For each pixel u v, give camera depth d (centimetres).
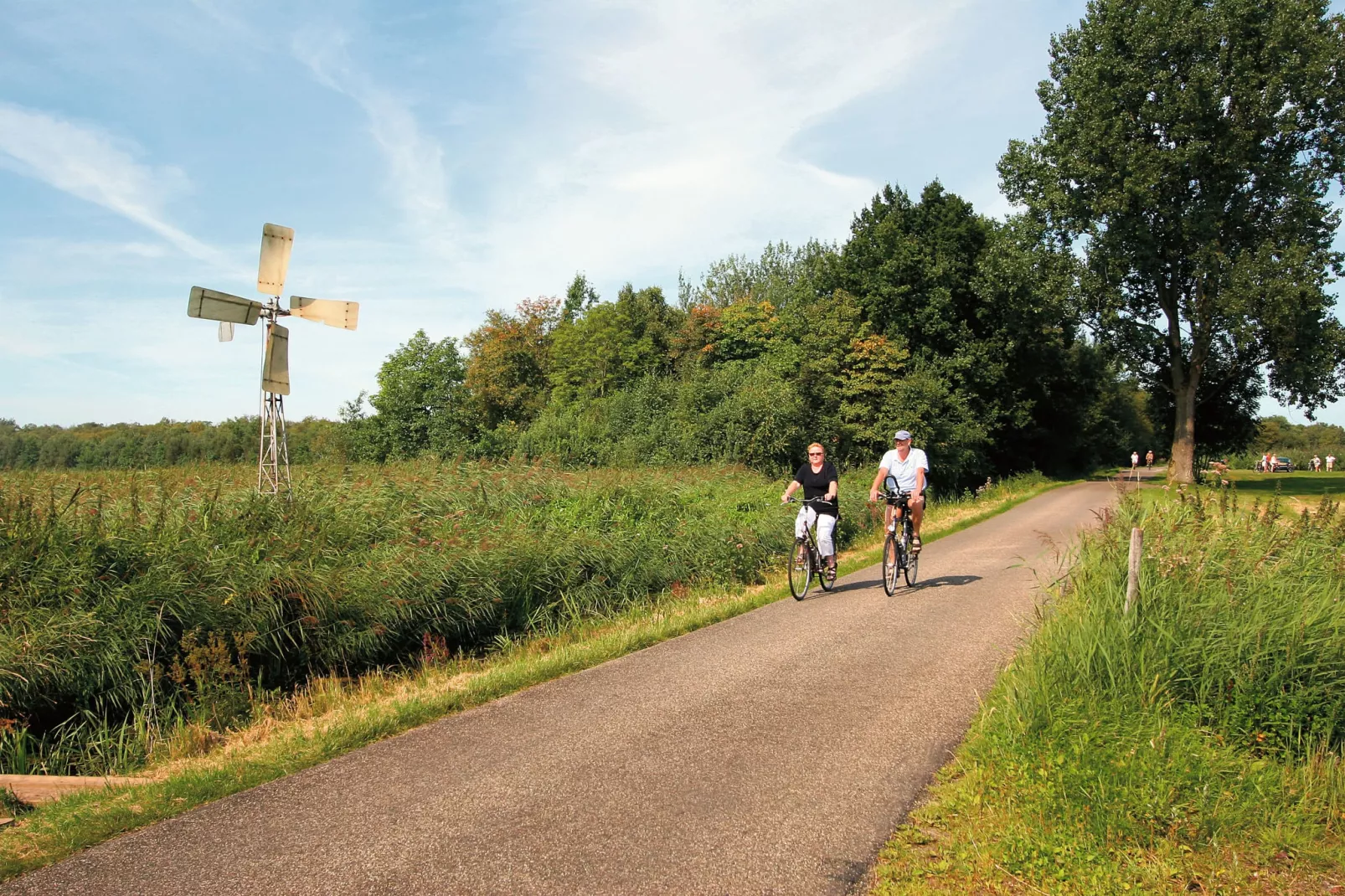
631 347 6388
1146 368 3925
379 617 852
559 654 771
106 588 725
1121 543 708
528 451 3944
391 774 492
